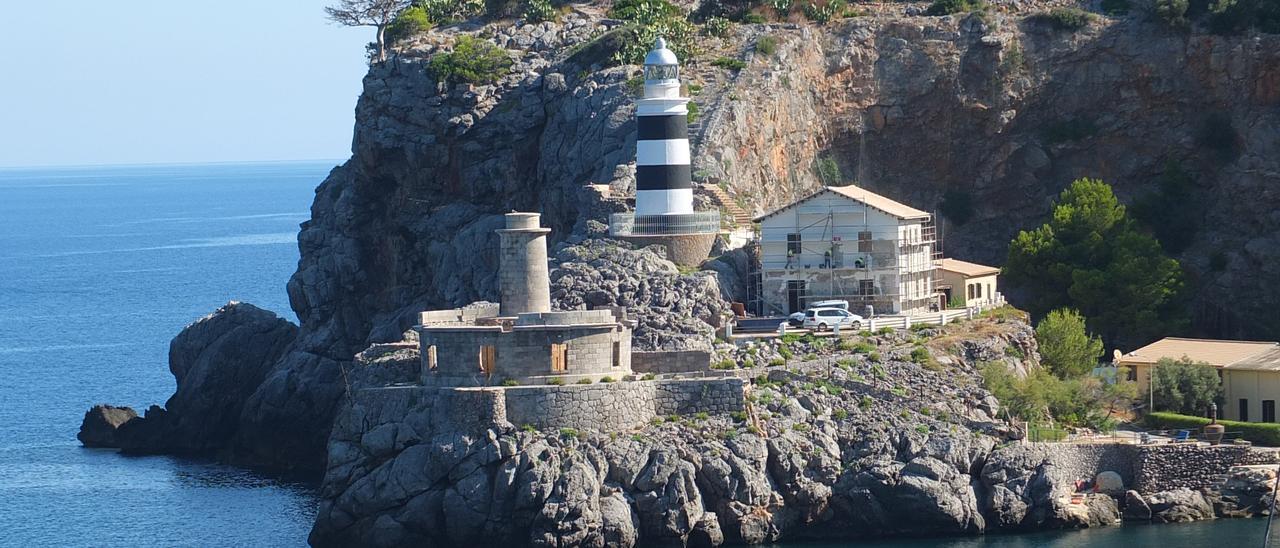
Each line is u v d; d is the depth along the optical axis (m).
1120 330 182.25
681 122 172.38
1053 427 153.12
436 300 192.88
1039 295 186.75
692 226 171.88
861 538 144.00
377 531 141.62
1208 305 194.88
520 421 141.88
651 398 145.12
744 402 145.75
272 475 180.25
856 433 146.62
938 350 157.50
